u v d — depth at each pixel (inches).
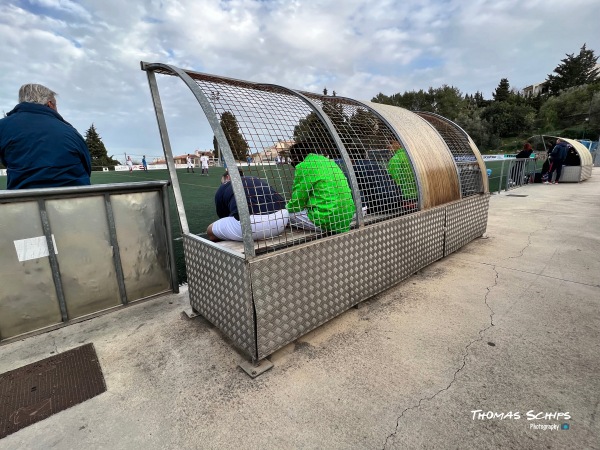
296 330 81.1
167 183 111.8
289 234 95.7
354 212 105.0
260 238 88.7
